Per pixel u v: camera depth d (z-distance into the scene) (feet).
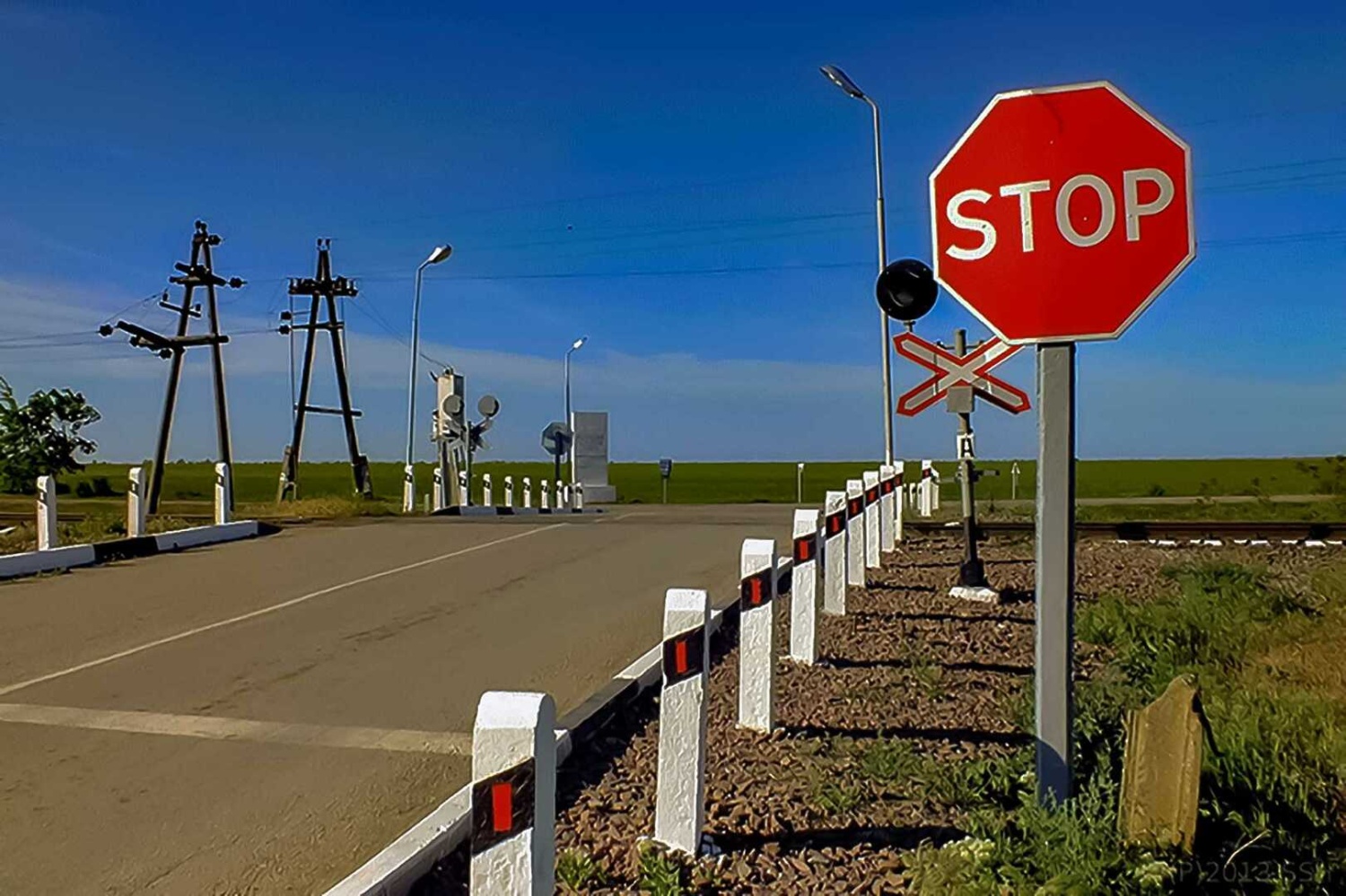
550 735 10.90
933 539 52.49
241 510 80.38
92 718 23.11
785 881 14.33
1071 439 13.70
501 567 45.32
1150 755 13.97
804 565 25.98
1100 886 12.60
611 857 15.23
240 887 15.01
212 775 19.47
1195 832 13.93
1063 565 13.78
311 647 29.99
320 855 16.01
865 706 22.44
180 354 99.71
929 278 26.55
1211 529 53.88
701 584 39.75
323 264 112.47
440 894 14.69
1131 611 30.27
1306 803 16.25
